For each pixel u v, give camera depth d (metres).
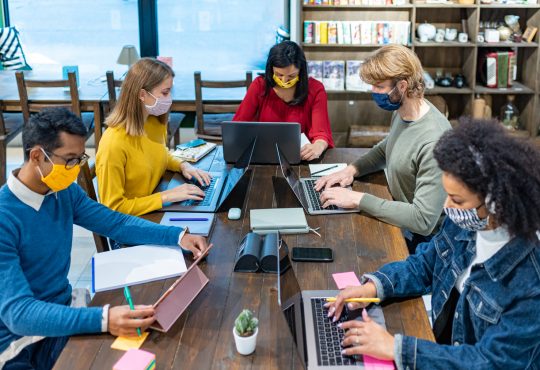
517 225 1.67
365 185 3.22
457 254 2.07
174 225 2.75
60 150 2.14
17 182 2.20
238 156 3.45
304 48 6.11
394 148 2.94
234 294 2.28
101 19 6.59
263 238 2.56
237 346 1.96
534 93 5.91
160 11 6.58
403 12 5.95
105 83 5.83
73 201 2.54
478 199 1.73
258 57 6.75
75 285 3.87
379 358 1.90
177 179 3.27
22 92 5.21
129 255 2.49
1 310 2.06
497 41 5.84
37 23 6.59
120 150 2.89
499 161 1.66
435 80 6.12
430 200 2.70
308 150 3.55
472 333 1.95
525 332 1.74
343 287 2.32
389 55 2.70
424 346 1.86
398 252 2.58
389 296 2.22
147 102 2.90
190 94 5.43
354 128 6.05
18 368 2.23
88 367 1.91
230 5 6.54
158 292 2.28
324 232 2.74
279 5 6.54
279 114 3.89
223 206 2.91
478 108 6.01
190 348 2.00
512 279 1.77
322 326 2.10
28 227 2.23
